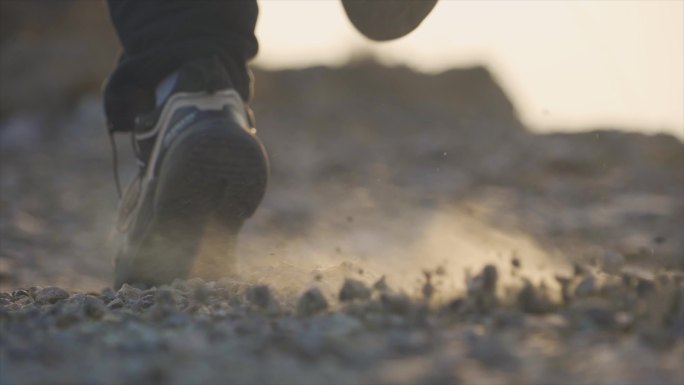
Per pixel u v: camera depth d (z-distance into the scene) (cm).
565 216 1306
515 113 2861
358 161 1753
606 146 1825
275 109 2452
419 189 1509
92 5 2766
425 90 2777
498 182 1577
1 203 1319
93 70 2444
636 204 1377
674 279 394
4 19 2708
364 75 2734
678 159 1748
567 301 382
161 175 559
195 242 571
